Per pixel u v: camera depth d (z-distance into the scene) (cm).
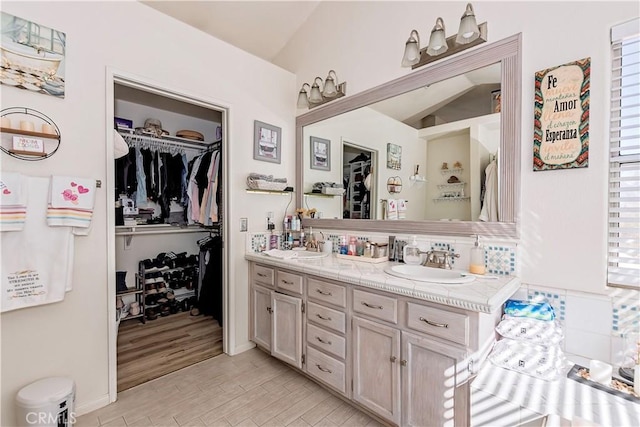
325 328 191
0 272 145
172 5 246
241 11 263
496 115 170
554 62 151
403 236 212
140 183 310
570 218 147
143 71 198
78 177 170
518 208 162
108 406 181
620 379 124
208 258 348
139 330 300
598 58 139
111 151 185
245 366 230
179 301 365
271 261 228
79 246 173
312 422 169
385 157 222
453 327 135
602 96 138
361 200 238
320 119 270
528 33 158
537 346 129
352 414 176
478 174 177
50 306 163
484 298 126
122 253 335
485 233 173
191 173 352
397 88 215
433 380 142
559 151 149
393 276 166
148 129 317
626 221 135
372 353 165
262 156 267
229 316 249
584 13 142
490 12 171
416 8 206
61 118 166
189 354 250
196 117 382
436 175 195
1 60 149
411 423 150
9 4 151
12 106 152
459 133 185
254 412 177
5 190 145
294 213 293
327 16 267
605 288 139
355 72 244
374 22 231
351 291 176
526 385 120
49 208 158
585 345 143
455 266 186
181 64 217
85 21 175
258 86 265
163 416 173
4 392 150
